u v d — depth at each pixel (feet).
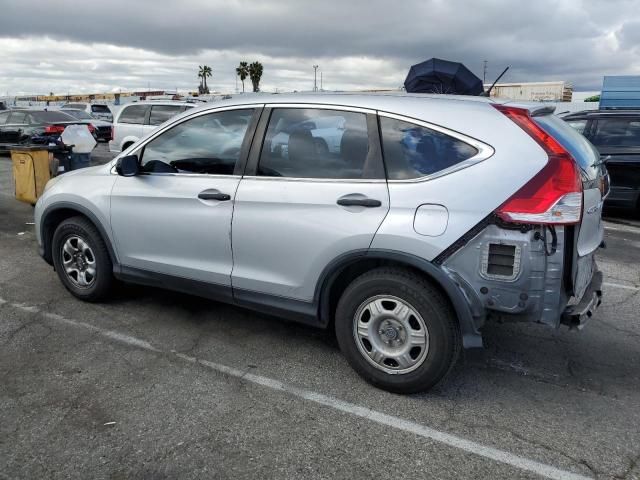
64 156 29.58
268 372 11.60
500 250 9.42
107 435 9.27
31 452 8.79
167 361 12.00
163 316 14.51
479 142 9.80
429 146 10.17
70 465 8.51
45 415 9.80
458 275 9.70
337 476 8.40
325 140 11.16
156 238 13.28
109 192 13.97
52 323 13.88
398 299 10.32
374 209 10.29
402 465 8.68
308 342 13.12
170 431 9.42
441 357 10.14
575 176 9.31
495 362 12.37
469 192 9.59
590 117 29.25
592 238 10.92
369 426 9.72
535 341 13.56
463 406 10.45
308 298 11.35
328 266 10.82
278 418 9.90
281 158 11.60
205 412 10.03
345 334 11.05
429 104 10.53
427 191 9.91
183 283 13.17
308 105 11.50
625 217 30.22
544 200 9.16
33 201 27.37
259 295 12.01
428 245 9.74
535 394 10.96
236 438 9.28
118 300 15.52
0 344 12.62
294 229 11.09
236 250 12.03
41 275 17.70
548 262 9.31
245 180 11.88
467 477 8.43
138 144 13.83
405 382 10.53
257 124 11.98
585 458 8.93
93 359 12.00
